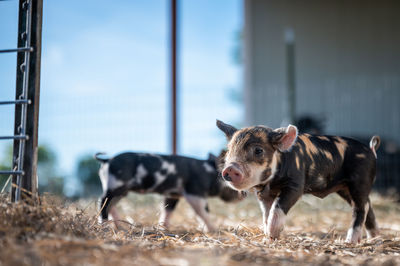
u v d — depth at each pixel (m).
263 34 14.80
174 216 7.04
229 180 3.55
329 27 14.58
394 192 9.48
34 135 3.54
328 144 4.25
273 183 3.79
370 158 4.38
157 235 3.85
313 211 7.76
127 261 2.55
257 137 3.69
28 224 3.05
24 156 3.52
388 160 10.39
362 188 4.27
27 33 3.61
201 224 5.75
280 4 14.81
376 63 14.25
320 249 3.52
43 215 3.18
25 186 3.49
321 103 13.88
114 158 5.52
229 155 3.71
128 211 7.39
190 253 2.92
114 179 5.38
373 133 13.32
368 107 13.52
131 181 5.51
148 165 5.62
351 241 4.07
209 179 6.00
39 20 3.63
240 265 2.67
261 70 14.66
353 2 14.50
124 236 3.44
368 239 4.28
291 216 6.98
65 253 2.58
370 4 14.41
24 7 3.67
